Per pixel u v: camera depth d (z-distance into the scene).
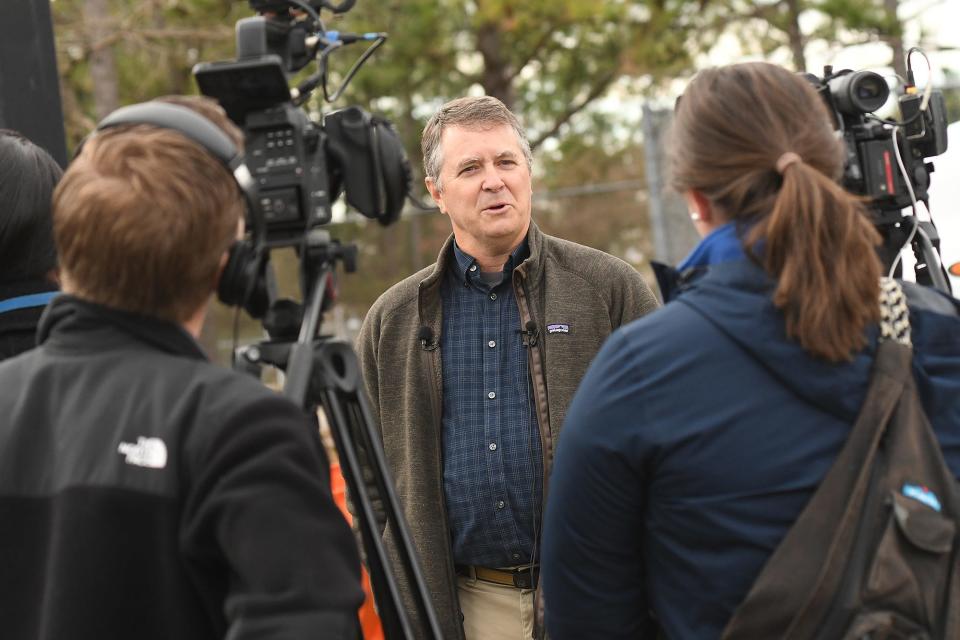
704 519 1.59
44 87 3.07
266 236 1.71
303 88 1.82
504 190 2.67
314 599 1.37
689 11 13.68
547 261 2.72
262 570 1.36
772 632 1.53
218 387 1.47
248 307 1.71
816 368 1.56
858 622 1.49
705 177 1.67
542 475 2.57
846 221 1.55
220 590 1.45
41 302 2.09
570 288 2.68
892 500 1.51
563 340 2.63
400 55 14.10
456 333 2.72
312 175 1.73
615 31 13.62
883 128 2.04
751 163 1.62
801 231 1.54
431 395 2.68
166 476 1.42
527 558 2.59
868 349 1.61
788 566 1.52
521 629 2.62
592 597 1.75
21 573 1.48
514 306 2.70
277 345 1.77
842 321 1.53
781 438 1.57
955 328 1.67
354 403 1.88
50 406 1.53
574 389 2.60
